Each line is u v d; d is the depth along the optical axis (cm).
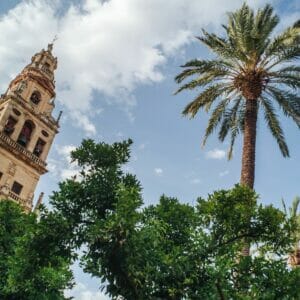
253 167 2277
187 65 2658
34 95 5750
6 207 2444
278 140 2642
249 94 2495
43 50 6391
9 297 2152
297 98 2494
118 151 1495
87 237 1250
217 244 1366
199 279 1273
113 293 1246
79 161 1476
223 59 2589
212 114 2773
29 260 1396
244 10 2534
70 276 2233
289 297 1256
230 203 1384
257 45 2431
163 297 1258
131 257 1166
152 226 1224
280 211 1364
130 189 1257
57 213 1334
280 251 1369
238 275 1321
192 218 1408
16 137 5106
